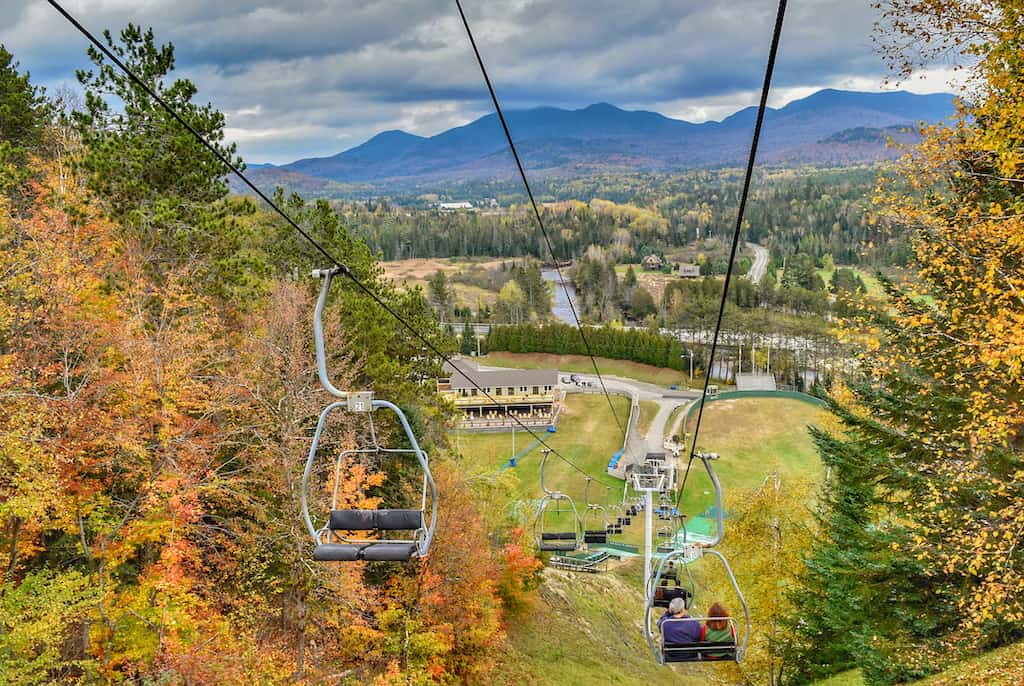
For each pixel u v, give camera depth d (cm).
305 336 3419
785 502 3922
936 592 2573
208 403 2864
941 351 1995
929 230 2023
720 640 1653
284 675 2591
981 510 2067
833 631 3231
